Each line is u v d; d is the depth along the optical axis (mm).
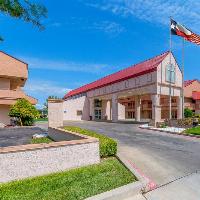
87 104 53312
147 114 55125
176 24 33062
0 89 31891
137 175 8438
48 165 8766
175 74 35719
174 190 7727
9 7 8430
